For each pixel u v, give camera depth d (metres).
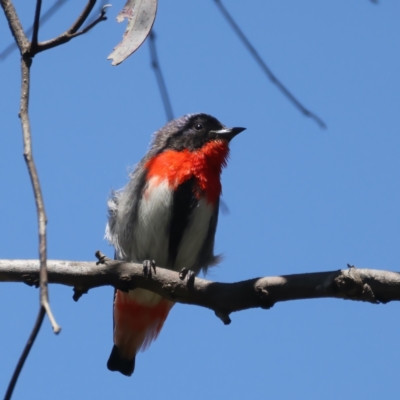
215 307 9.43
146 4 7.07
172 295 9.66
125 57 6.88
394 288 8.48
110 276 9.55
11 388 4.52
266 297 9.04
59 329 4.29
